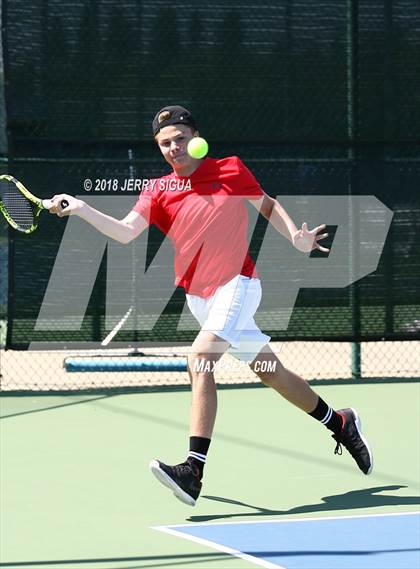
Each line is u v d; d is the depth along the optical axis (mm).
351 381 20703
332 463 14523
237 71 20062
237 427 16766
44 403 18672
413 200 20641
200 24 19938
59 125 19609
